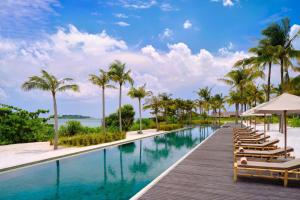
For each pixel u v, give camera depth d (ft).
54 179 28.09
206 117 205.67
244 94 138.31
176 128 118.11
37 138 72.43
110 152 48.57
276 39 71.77
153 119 143.02
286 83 73.05
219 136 68.23
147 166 35.40
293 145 46.39
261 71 84.94
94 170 32.65
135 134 89.66
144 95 95.35
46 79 49.98
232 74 116.67
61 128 78.13
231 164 29.50
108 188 24.67
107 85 75.56
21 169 32.83
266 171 25.09
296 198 17.65
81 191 23.89
